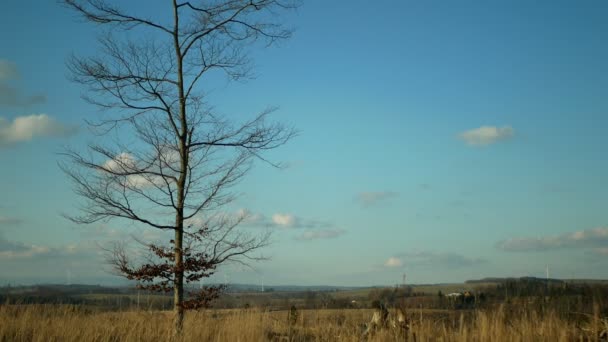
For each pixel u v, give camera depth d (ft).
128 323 42.11
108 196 46.93
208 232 49.01
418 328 36.96
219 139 49.93
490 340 34.47
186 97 50.44
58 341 38.22
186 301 46.11
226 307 48.52
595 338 33.99
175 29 50.70
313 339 39.78
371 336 38.34
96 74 48.65
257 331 40.32
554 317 35.53
